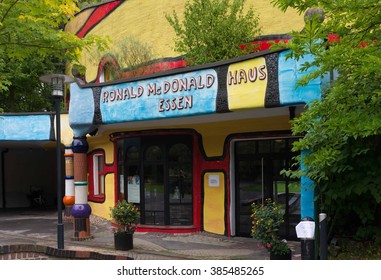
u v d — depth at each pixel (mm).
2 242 11883
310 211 7672
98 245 11000
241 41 12375
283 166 11125
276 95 8227
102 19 17969
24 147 21969
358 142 6824
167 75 10156
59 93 10086
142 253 9875
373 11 5957
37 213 19891
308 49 6027
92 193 16891
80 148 12125
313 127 6660
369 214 7164
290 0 6125
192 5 13320
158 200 12711
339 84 6340
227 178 11898
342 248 7676
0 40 8977
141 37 16047
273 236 8055
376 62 5215
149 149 12922
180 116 9953
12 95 23328
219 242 11078
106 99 11492
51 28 9805
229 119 11211
